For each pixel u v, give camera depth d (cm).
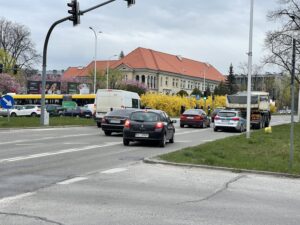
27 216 659
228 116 3152
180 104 6962
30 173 1052
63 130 2825
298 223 659
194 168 1219
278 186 982
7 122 3172
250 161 1327
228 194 871
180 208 736
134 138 1833
